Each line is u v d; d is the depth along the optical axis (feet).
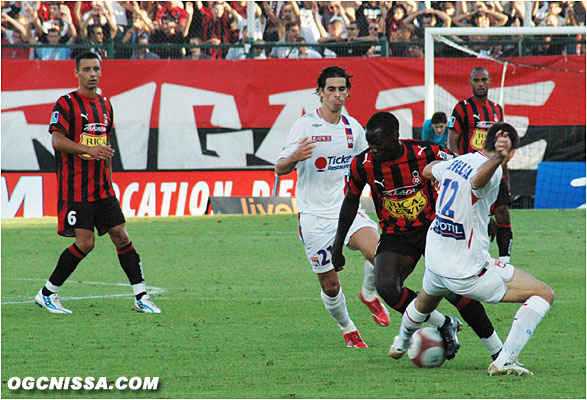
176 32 191.62
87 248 84.69
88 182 84.58
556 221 159.94
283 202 178.70
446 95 183.42
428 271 57.52
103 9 191.42
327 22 195.93
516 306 85.66
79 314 83.15
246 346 68.03
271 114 183.01
